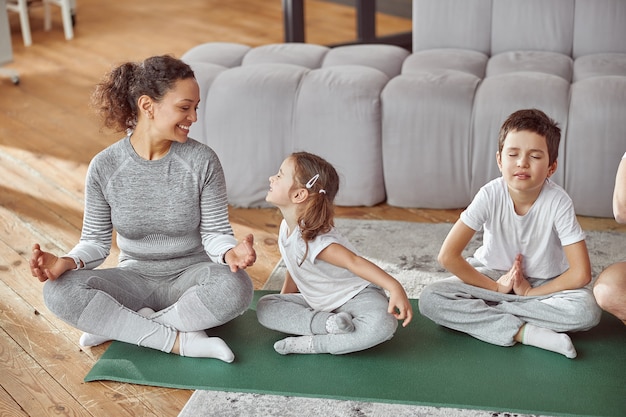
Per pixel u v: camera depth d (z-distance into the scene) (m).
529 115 2.33
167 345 2.39
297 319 2.42
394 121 3.22
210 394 2.25
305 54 3.72
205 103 3.37
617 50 3.64
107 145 4.05
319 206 2.33
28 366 2.42
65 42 5.73
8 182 3.67
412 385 2.25
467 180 3.23
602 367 2.30
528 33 3.72
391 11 5.39
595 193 3.13
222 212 2.46
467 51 3.73
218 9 6.50
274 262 2.98
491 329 2.42
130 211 2.42
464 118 3.16
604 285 2.33
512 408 2.15
